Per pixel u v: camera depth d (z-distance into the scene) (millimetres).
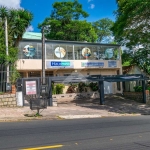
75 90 28359
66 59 27859
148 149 6305
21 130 8992
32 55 25766
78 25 35562
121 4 22266
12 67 19016
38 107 13438
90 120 12523
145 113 17672
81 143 6887
